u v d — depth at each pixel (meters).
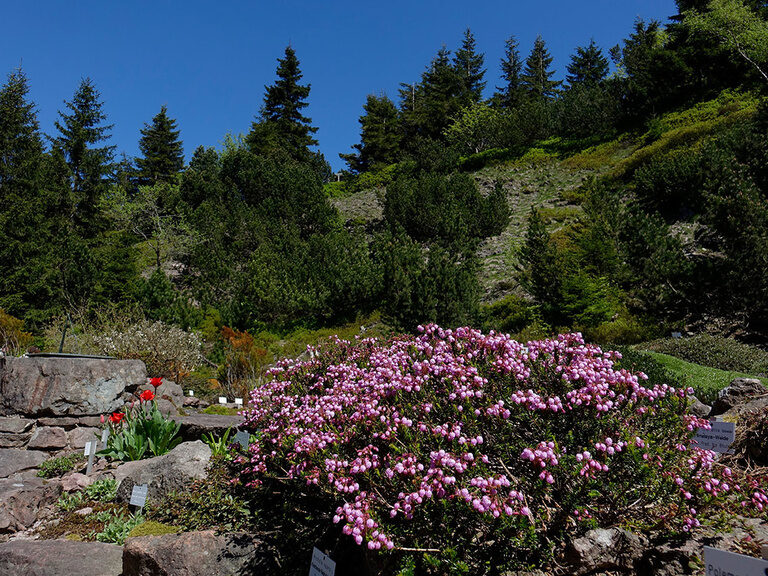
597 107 32.53
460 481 2.62
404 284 16.23
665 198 18.44
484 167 34.38
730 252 11.96
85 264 19.81
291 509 3.67
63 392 7.19
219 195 30.58
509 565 2.58
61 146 35.12
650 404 3.15
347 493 3.00
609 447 2.62
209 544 3.61
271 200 27.09
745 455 3.71
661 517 2.69
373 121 48.41
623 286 14.80
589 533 2.60
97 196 32.47
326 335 17.75
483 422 3.02
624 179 23.25
